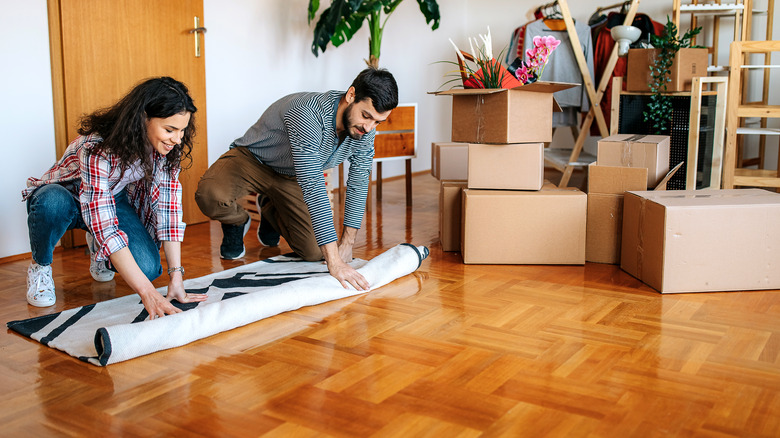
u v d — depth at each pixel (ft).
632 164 10.41
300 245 9.73
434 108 21.24
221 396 5.56
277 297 7.50
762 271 8.52
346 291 8.20
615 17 16.99
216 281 8.86
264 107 15.16
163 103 6.33
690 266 8.39
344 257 9.50
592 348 6.59
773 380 5.85
